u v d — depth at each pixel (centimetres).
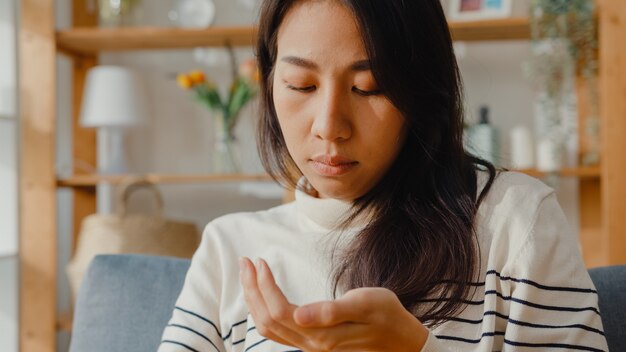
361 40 85
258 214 117
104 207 338
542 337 87
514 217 93
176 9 305
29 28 293
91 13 326
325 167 90
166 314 125
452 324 91
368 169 90
